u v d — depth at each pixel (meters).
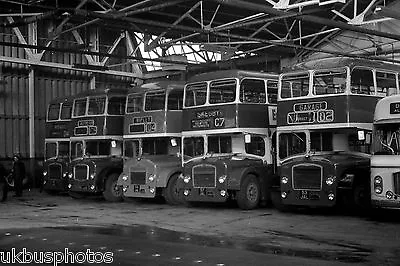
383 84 15.12
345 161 14.45
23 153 26.97
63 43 28.19
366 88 14.69
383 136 12.83
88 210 17.44
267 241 10.85
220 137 16.83
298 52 29.44
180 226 13.32
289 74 15.41
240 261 8.84
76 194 22.44
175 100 18.61
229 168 16.25
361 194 14.47
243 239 11.16
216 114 16.66
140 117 19.08
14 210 17.67
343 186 14.27
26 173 26.81
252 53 30.06
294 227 12.77
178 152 18.61
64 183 22.69
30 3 18.92
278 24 26.09
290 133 15.39
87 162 20.55
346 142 15.00
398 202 12.34
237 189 16.12
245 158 16.44
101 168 20.39
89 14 16.28
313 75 14.93
